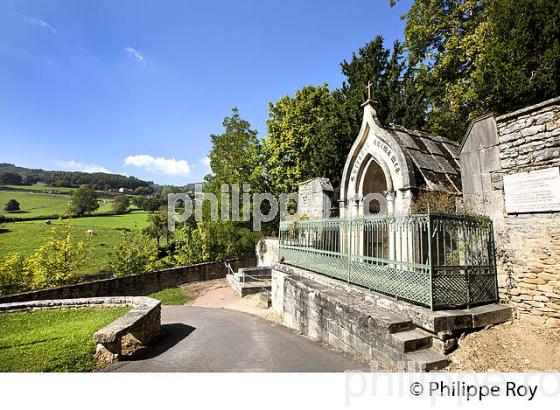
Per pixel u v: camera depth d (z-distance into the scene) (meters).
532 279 6.23
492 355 5.29
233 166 27.77
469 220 6.61
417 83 21.12
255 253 24.98
